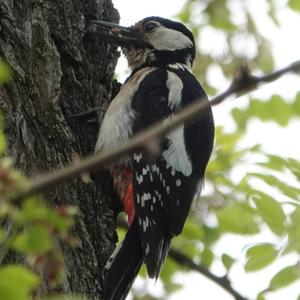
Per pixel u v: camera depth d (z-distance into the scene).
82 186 8.72
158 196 9.87
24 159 7.94
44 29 8.85
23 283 4.81
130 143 4.58
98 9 10.44
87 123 9.60
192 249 11.16
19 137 8.01
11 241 5.04
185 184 10.16
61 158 8.45
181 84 10.66
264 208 9.59
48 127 8.50
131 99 10.25
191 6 12.77
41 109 8.52
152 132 4.60
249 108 10.50
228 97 4.72
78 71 9.57
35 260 5.02
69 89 9.41
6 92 8.09
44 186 4.50
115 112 9.97
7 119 7.92
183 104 10.41
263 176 9.91
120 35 10.81
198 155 10.42
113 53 10.80
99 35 10.04
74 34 9.62
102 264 8.59
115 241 9.10
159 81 10.59
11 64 8.38
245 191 10.20
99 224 8.79
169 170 10.00
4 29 8.52
